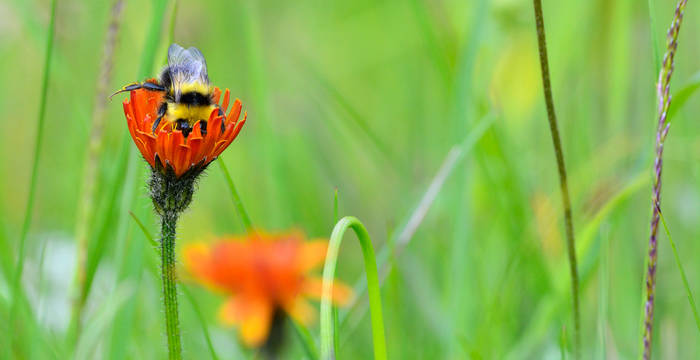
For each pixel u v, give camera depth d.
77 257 0.61
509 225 0.67
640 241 0.69
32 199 0.60
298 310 0.62
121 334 0.61
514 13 0.68
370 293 0.56
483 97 0.68
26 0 0.67
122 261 0.61
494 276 0.67
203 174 0.57
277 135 0.70
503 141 0.67
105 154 0.65
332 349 0.54
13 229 0.69
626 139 0.68
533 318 0.65
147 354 0.64
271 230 0.69
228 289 0.62
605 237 0.62
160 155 0.56
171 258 0.57
